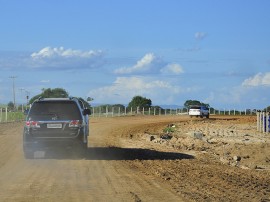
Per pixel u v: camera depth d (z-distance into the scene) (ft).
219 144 111.65
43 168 63.26
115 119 247.70
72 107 74.43
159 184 50.80
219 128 168.55
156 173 59.41
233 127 173.58
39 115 73.82
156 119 250.78
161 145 105.40
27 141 73.56
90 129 156.87
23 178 54.29
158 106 385.09
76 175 56.85
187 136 134.21
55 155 79.00
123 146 100.27
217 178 57.21
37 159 73.56
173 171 62.23
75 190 46.52
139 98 392.47
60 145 74.13
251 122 199.52
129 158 76.95
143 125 184.44
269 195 46.34
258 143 113.80
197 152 91.56
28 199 41.78
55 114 73.92
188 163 72.79
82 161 71.51
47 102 74.23
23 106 279.49
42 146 73.82
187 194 44.88
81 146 75.05
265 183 55.16
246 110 382.42
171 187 48.91
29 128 73.51
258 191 48.62
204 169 66.13
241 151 96.63
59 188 47.62
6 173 58.39
